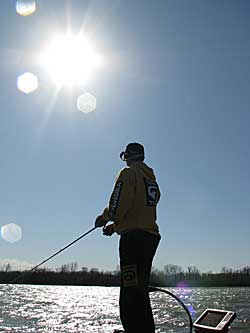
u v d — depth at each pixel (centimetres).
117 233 527
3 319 4212
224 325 565
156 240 527
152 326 509
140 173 534
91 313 5200
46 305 6688
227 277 12838
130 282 505
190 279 12812
